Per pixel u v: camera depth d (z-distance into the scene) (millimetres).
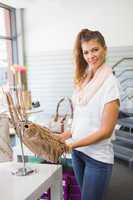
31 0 4797
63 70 5289
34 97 5516
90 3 4941
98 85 1605
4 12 5402
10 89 1563
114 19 4859
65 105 4762
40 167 1475
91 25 4996
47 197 1495
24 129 1317
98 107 1601
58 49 5258
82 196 1715
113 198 2926
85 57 1650
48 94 5434
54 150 1403
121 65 4895
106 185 1671
